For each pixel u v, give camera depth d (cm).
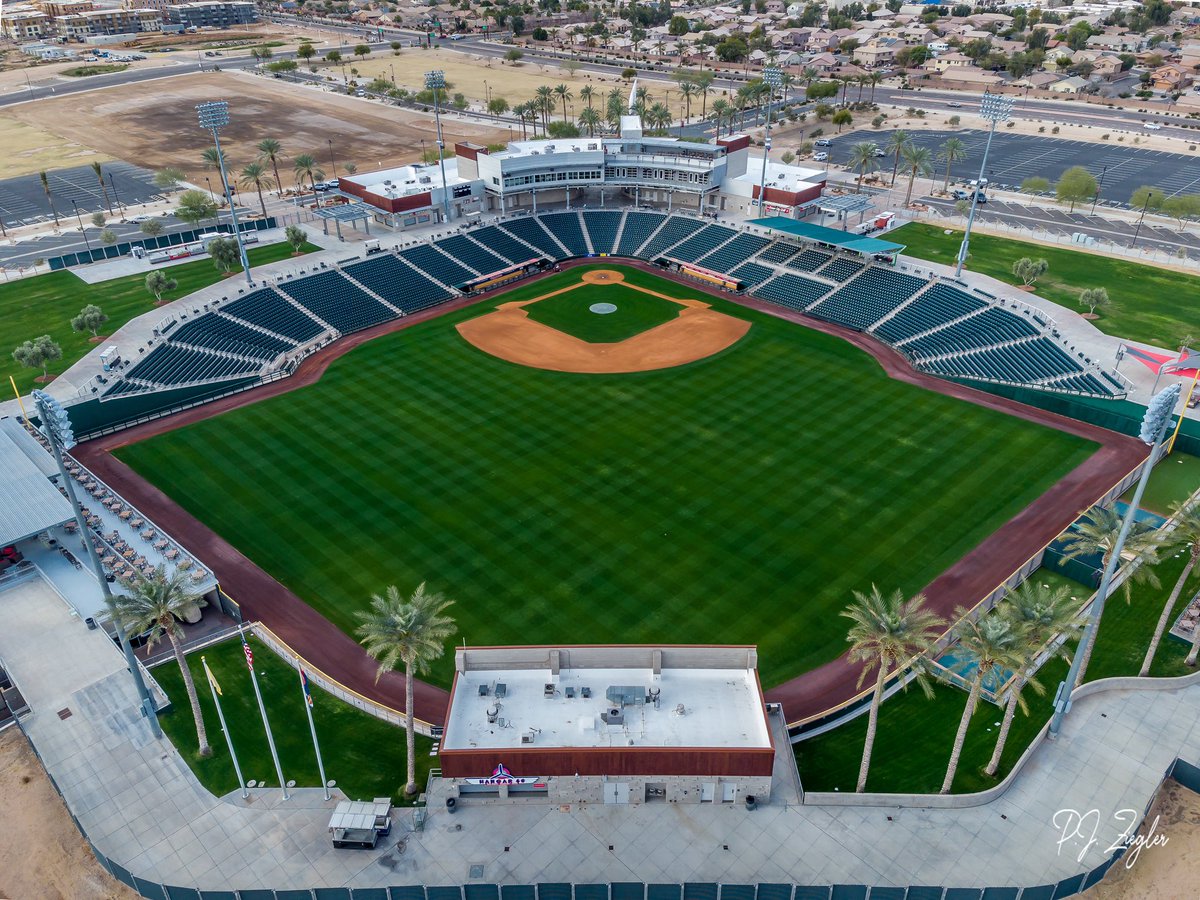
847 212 15512
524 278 14812
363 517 8612
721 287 14288
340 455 9675
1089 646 6109
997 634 5141
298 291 13238
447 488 9044
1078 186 16675
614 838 5394
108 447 9931
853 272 13825
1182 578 6309
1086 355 11256
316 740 5397
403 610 5416
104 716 6341
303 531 8438
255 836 5425
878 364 11725
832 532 8325
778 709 6272
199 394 10969
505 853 5300
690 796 5606
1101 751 5978
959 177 19788
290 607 7494
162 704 6400
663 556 8000
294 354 12050
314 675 6762
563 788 5569
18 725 6359
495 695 5794
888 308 12925
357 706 6519
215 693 5534
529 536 8294
